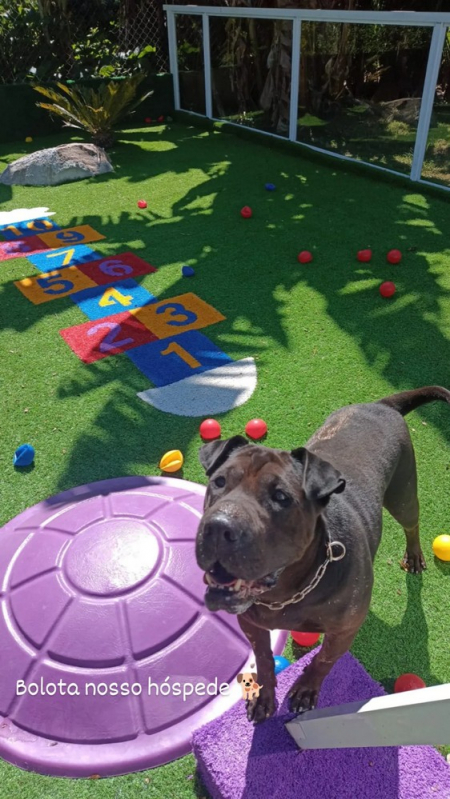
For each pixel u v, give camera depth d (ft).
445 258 23.13
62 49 43.39
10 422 15.34
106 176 34.14
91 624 9.48
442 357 17.43
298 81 34.88
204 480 13.57
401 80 29.60
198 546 5.96
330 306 20.16
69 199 30.89
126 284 22.11
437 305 19.98
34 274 23.07
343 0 37.29
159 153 37.99
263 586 6.45
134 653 9.30
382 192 30.32
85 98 38.17
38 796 8.38
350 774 8.10
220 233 26.12
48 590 10.00
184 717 8.98
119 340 18.67
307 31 33.12
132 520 11.14
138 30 45.96
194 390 16.38
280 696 9.00
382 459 9.13
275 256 23.85
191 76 43.57
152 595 9.82
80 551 10.46
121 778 8.54
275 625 7.43
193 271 22.49
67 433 14.96
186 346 18.30
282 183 32.04
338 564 7.15
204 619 9.80
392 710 5.94
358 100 32.07
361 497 8.38
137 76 37.50
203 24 39.68
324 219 27.17
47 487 13.38
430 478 13.38
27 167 33.32
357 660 9.47
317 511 6.63
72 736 8.79
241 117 40.93
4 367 17.47
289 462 6.70
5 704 9.09
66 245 25.53
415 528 10.77
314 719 7.46
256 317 19.72
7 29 41.29
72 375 17.08
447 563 11.57
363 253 23.04
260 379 16.74
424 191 29.81
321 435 9.62
